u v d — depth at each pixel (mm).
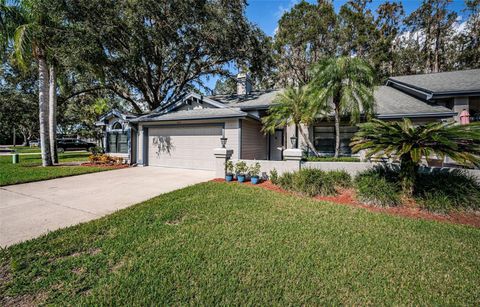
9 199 5797
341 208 5102
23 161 13922
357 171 7113
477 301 2270
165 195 6062
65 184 7746
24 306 2127
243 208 4980
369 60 21047
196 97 12344
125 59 13367
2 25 10414
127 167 12250
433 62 24078
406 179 5559
